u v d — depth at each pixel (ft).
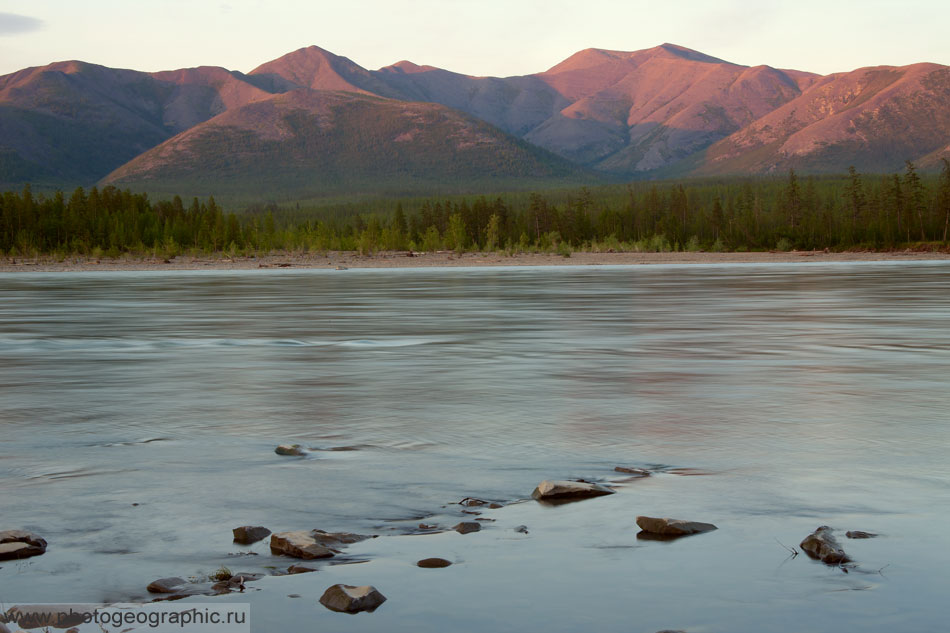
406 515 26.99
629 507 27.43
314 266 379.96
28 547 23.57
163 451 36.11
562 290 173.47
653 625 18.84
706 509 27.12
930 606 19.63
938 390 51.31
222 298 155.02
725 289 171.53
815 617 19.13
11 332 92.07
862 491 29.04
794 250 543.80
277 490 29.84
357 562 22.88
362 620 19.27
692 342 79.00
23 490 29.91
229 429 40.88
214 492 29.63
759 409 45.19
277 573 22.20
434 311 119.65
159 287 202.90
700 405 46.52
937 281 200.34
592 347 75.61
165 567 22.66
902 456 34.19
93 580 21.85
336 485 30.48
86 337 86.53
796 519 26.02
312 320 106.01
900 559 22.52
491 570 22.16
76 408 46.80
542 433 39.40
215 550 23.89
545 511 27.17
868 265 343.26
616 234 596.70
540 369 61.72
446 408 46.19
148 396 50.78
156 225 509.35
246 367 63.62
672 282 205.77
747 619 19.07
